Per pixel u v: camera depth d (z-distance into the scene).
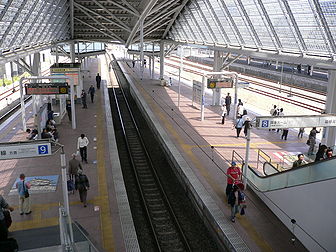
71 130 21.86
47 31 24.53
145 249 11.55
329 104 16.31
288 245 10.41
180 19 32.06
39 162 16.62
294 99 33.25
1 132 21.19
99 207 12.36
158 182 16.58
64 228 8.16
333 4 12.55
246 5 18.20
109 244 10.23
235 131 21.94
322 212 9.63
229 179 12.95
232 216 11.48
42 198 13.02
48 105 22.94
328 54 14.55
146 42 40.34
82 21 31.98
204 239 12.01
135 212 14.05
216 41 26.70
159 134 21.30
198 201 13.48
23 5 15.09
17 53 20.14
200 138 20.44
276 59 18.48
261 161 16.84
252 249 10.09
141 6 24.56
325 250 8.85
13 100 33.31
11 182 14.36
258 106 31.39
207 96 33.62
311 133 16.88
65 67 26.28
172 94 34.62
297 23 15.15
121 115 30.86
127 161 19.80
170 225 13.01
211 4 22.62
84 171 15.55
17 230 10.58
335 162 9.12
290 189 11.07
